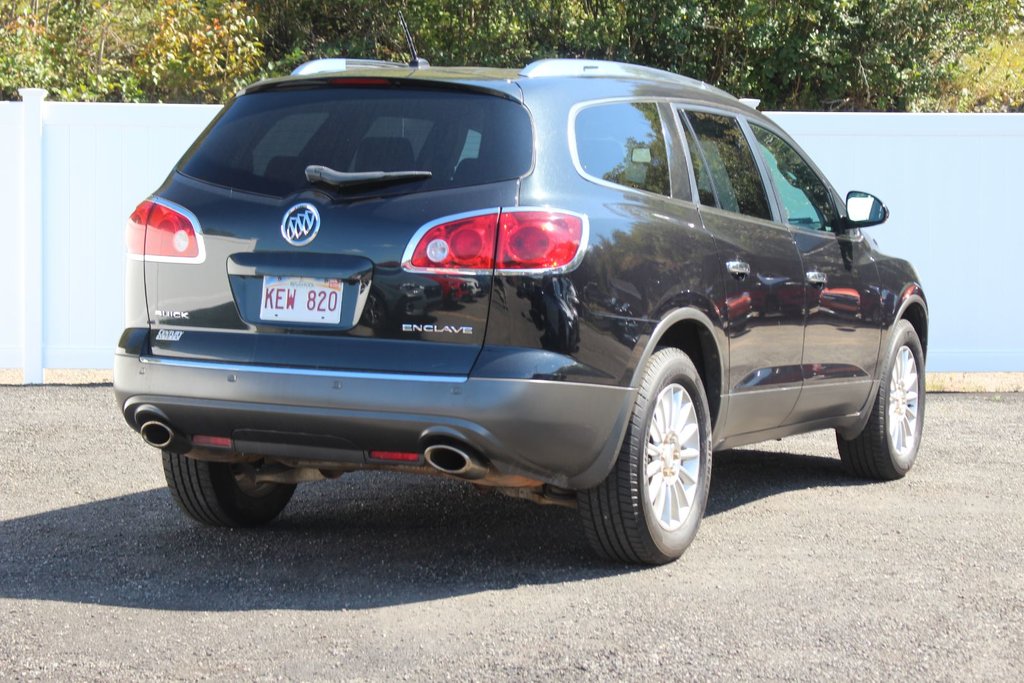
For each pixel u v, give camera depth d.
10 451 7.67
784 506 6.47
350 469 5.25
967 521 6.13
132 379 4.93
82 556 5.24
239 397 4.71
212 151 5.04
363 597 4.70
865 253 6.95
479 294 4.53
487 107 4.78
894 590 4.86
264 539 5.58
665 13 18.06
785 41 18.34
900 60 18.61
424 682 3.81
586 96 5.08
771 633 4.31
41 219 10.59
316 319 4.67
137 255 5.00
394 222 4.62
